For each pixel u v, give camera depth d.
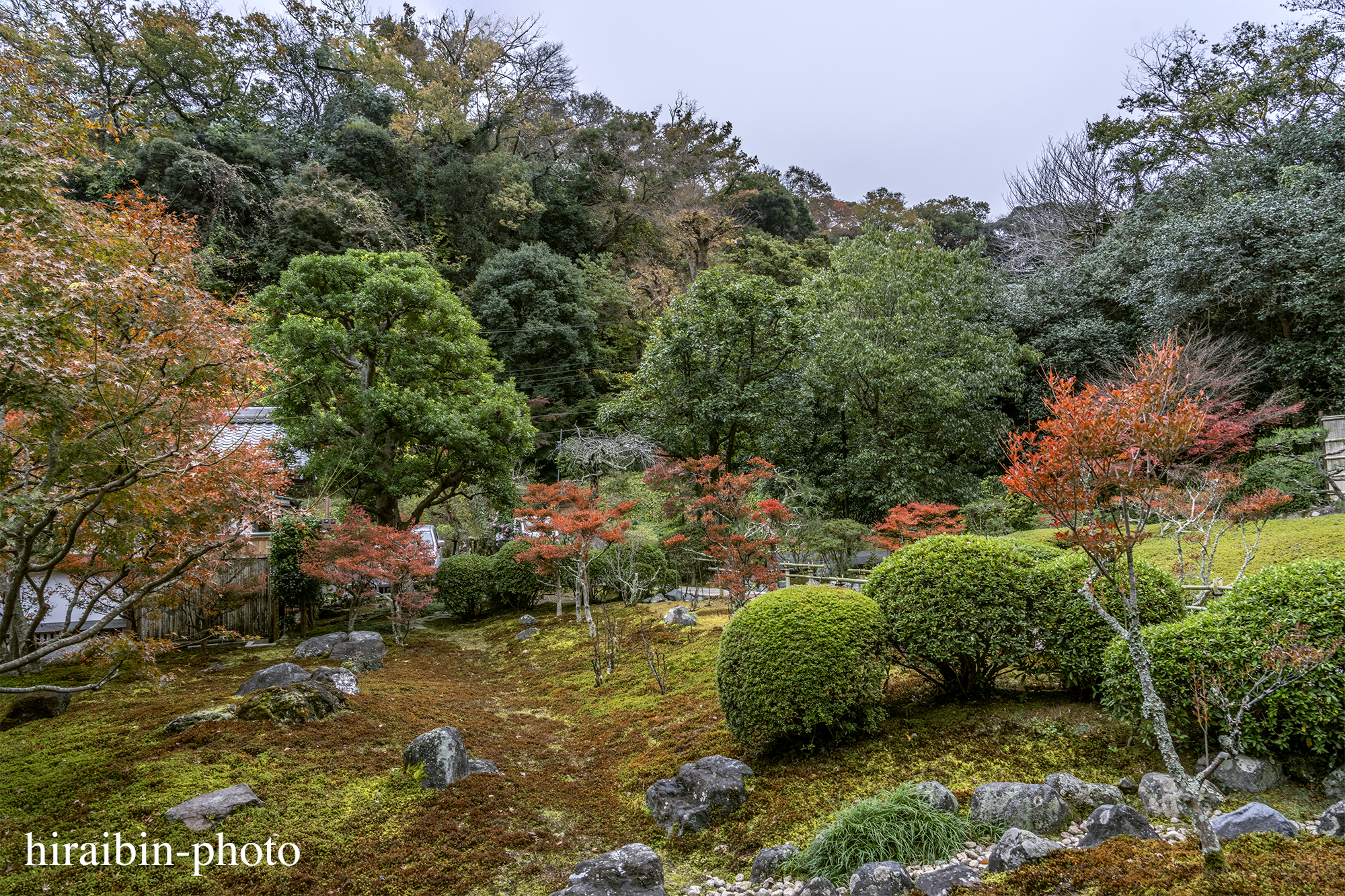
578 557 10.09
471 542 18.30
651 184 34.22
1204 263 14.46
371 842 4.22
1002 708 5.12
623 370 28.16
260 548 11.25
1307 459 11.62
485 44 33.62
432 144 30.42
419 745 5.14
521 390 24.86
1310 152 16.88
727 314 14.64
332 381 12.88
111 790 4.68
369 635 9.59
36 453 4.76
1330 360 13.40
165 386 4.57
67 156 6.00
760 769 4.93
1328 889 2.54
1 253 3.92
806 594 5.34
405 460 13.86
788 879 3.63
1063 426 3.05
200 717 5.93
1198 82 22.22
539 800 5.00
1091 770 4.18
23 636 4.91
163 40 25.20
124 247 5.03
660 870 3.71
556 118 37.31
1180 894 2.65
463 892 3.79
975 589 5.04
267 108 29.47
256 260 22.61
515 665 9.78
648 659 7.27
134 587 5.96
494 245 29.11
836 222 47.28
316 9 30.11
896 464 14.45
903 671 6.14
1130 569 2.99
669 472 11.93
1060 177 25.67
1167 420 2.89
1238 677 3.75
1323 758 3.75
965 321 16.66
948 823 3.70
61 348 4.29
